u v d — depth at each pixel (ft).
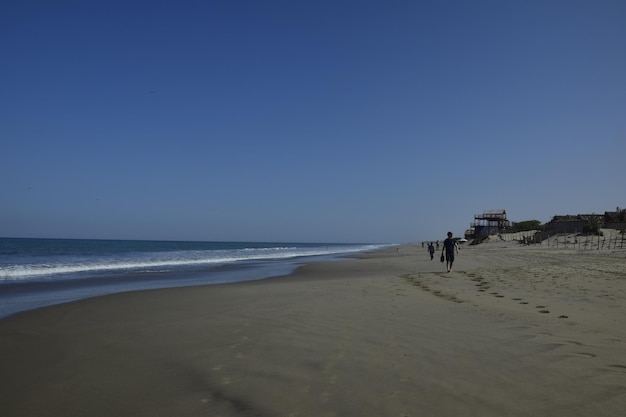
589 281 46.34
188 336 24.71
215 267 100.83
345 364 18.44
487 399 14.24
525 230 287.28
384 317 28.58
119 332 26.43
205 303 37.91
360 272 79.25
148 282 62.69
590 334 22.80
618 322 25.94
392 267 89.71
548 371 16.78
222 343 22.77
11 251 179.42
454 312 30.17
